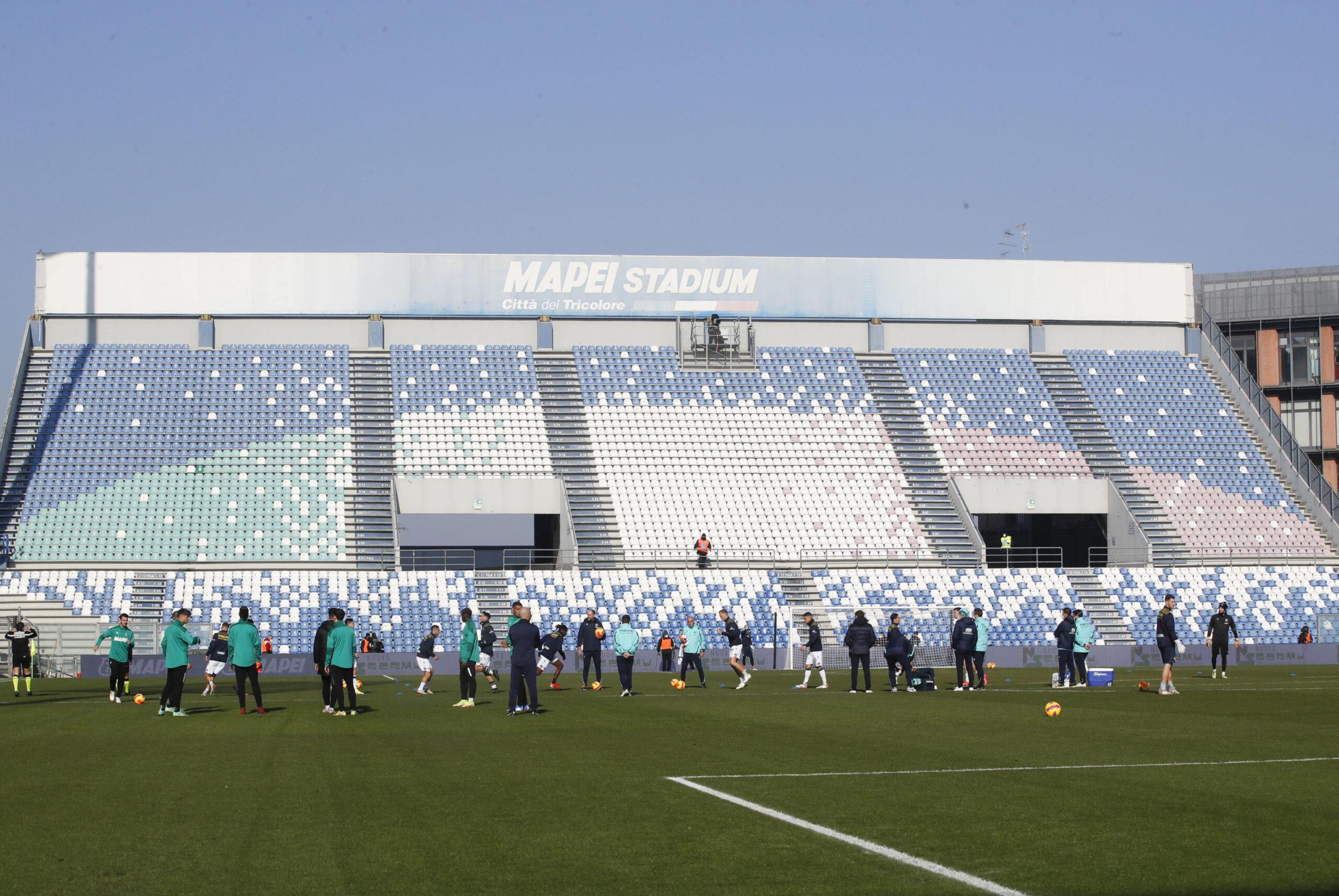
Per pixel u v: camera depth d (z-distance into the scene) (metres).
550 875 11.52
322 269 66.81
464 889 11.04
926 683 35.75
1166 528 62.47
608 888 11.05
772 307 69.62
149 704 31.39
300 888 11.09
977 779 17.03
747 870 11.65
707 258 69.44
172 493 57.97
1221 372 71.38
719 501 61.12
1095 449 66.19
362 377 64.81
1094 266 72.00
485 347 67.25
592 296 68.50
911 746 20.78
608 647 51.97
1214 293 73.81
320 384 64.12
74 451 59.47
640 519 59.75
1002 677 42.00
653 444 63.38
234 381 63.72
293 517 57.41
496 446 61.97
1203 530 62.62
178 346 65.31
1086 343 72.12
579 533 58.66
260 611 51.75
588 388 65.81
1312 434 71.69
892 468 64.00
